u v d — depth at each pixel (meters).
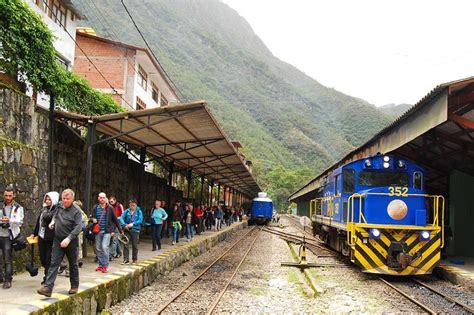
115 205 11.91
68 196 6.73
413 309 8.48
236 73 191.75
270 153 123.12
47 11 19.64
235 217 40.31
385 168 13.20
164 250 13.95
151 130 13.32
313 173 119.00
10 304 6.04
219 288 10.27
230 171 26.62
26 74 10.99
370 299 9.32
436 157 14.82
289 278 11.95
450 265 12.70
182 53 161.88
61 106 13.08
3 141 8.40
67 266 8.92
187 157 19.72
